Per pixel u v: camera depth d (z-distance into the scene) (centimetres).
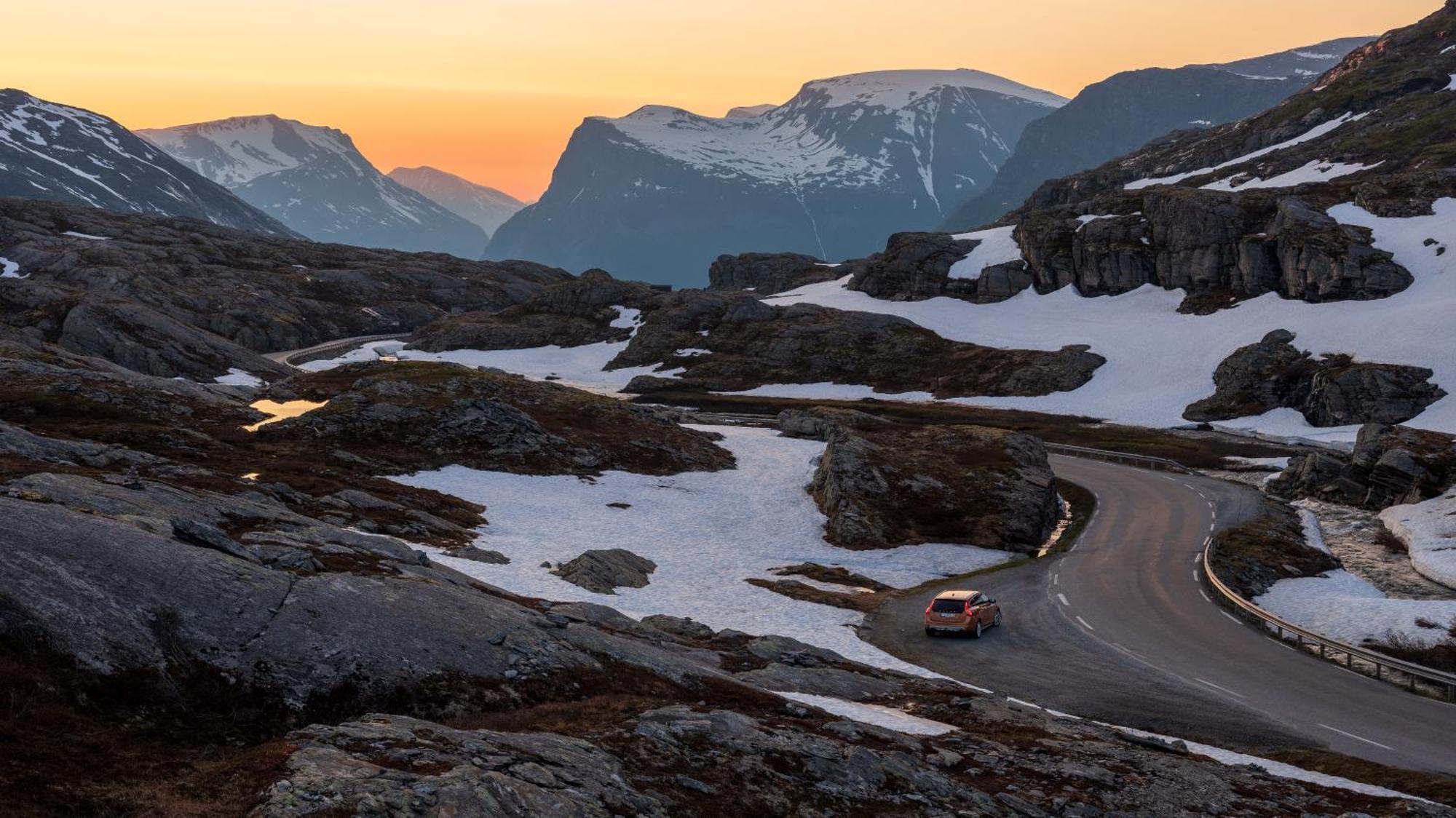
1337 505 7644
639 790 1727
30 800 1314
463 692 2180
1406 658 4244
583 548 5662
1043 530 6819
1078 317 16150
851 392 14962
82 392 7331
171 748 1689
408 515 5372
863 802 1942
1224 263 15100
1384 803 2309
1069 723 2964
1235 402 11912
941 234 19612
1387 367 10931
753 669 3186
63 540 2053
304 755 1546
